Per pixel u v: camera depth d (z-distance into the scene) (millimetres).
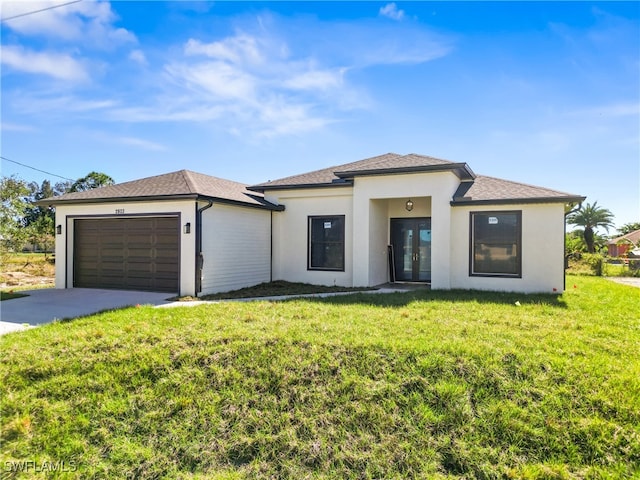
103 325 6133
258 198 12992
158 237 10570
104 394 4277
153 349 4977
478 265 10906
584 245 30219
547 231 10195
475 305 7902
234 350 4875
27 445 3652
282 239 13148
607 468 3125
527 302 8469
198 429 3834
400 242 13281
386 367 4398
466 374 4191
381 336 5191
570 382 4000
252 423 3846
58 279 11656
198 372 4543
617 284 13898
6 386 4344
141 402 4164
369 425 3715
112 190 11570
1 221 16469
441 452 3387
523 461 3252
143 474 3383
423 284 12594
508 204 10484
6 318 7258
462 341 4953
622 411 3598
